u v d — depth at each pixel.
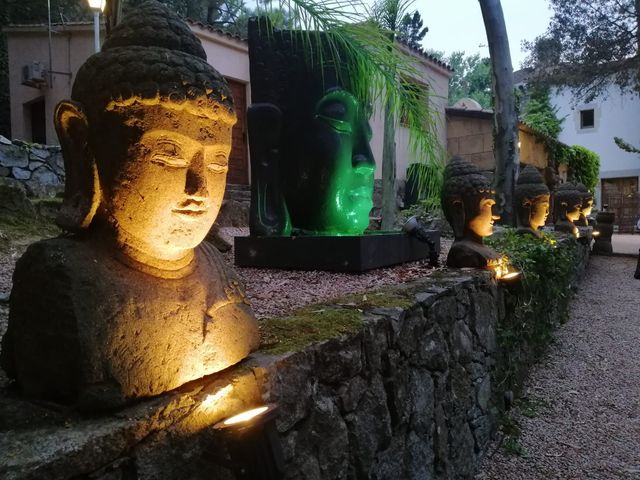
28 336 1.21
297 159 3.95
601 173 20.48
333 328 1.84
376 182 9.47
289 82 3.92
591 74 13.71
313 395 1.62
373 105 4.12
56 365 1.16
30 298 1.21
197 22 8.27
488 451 3.08
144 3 1.42
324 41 3.74
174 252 1.34
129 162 1.26
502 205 7.62
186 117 1.29
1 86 10.34
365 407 1.90
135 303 1.23
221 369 1.40
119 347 1.17
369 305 2.24
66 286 1.17
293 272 3.68
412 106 3.51
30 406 1.15
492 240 4.86
